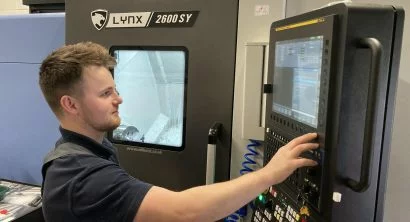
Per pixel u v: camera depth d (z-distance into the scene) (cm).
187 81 178
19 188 206
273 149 134
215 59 171
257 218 144
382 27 92
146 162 191
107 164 110
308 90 107
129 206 99
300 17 115
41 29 212
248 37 164
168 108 186
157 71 186
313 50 104
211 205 98
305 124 109
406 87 141
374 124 87
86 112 118
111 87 121
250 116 160
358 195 97
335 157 94
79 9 195
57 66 116
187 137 180
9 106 227
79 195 103
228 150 172
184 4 174
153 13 180
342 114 92
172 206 98
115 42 190
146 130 192
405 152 143
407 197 145
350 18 90
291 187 119
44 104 217
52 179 110
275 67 136
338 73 93
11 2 333
